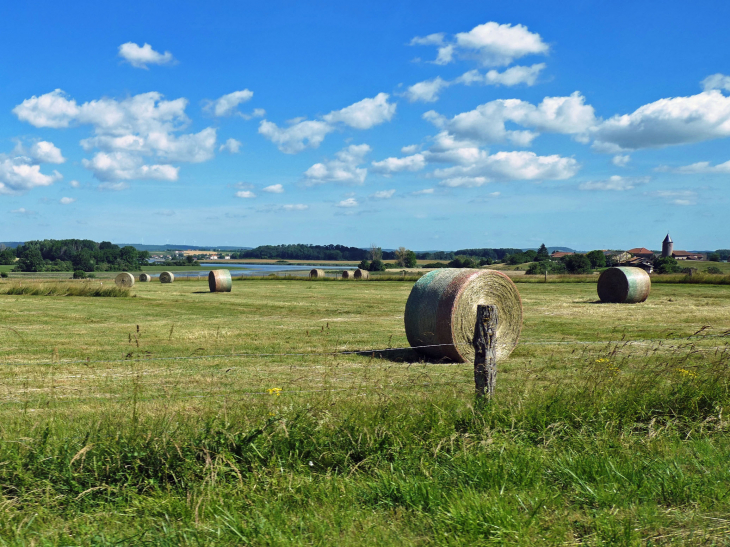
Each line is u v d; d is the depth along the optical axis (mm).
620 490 4043
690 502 3895
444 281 12625
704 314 20469
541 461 4496
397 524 3646
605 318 19297
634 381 6359
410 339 12938
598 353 11211
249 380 9047
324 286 42344
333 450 4691
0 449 4398
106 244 158750
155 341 13938
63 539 3469
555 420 5344
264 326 17375
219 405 6531
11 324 17734
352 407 5484
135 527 3668
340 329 16641
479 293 12516
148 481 4246
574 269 82938
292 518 3744
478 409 5387
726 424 5426
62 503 4023
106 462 4348
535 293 32531
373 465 4551
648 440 5023
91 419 5770
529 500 3812
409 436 4879
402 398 5809
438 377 9453
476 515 3557
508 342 13008
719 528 3518
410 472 4398
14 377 9422
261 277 54812
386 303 26625
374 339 14555
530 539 3395
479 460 4484
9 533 3553
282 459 4551
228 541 3457
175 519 3770
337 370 10102
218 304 25938
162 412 5773
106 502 4047
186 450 4492
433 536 3480
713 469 4363
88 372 9867
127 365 10508
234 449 4574
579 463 4453
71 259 135500
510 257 125000
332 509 3842
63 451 4430
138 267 136500
